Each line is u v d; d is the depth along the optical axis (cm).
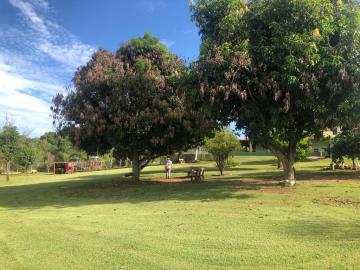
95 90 2267
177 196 1662
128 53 2428
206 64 1623
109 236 944
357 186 1722
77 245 870
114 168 5722
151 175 3181
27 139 6556
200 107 1816
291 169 1827
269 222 1037
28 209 1545
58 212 1405
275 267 664
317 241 816
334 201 1347
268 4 1683
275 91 1581
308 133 1880
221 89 1597
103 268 698
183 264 703
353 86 1577
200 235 916
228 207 1309
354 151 2708
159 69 2342
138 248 821
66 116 2298
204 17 1819
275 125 1714
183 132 2323
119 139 2272
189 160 6234
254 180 2219
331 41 1670
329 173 2575
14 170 5903
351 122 1725
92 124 2209
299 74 1562
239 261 705
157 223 1086
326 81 1609
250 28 1689
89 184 2556
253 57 1623
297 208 1238
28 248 870
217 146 2802
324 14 1606
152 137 2267
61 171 5131
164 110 2178
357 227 938
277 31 1605
